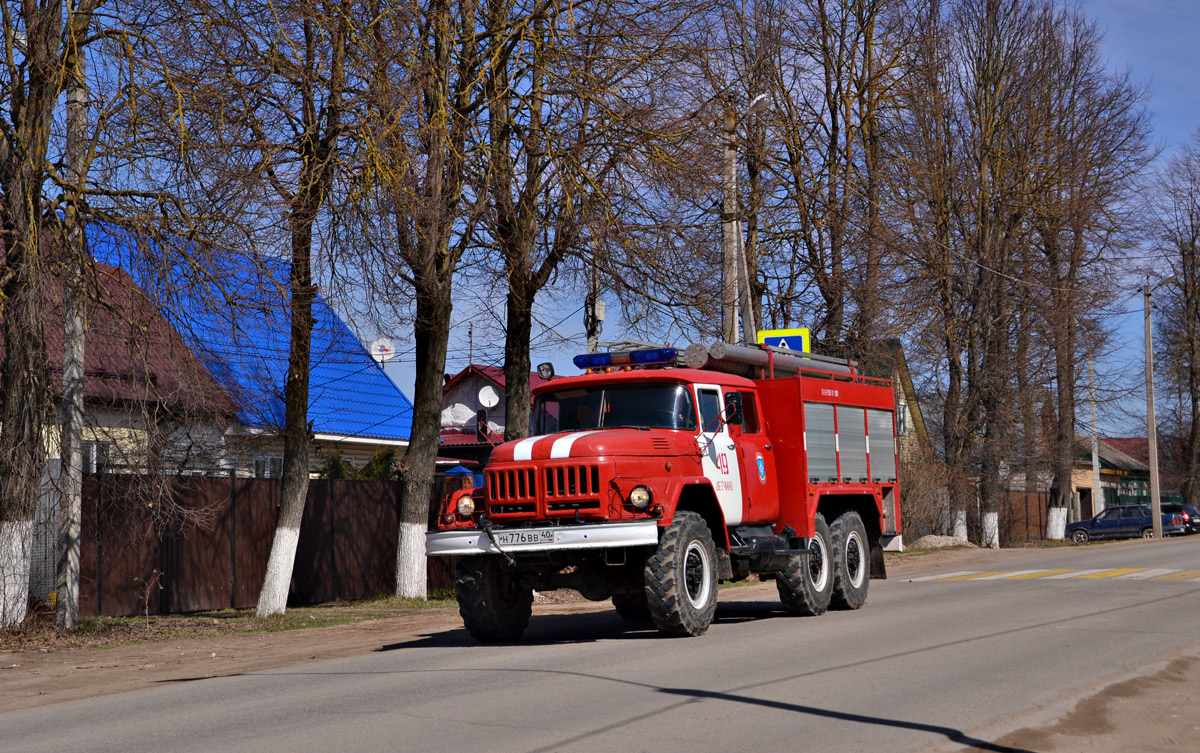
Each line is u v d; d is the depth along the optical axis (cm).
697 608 1181
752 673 902
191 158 1435
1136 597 1495
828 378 1501
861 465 1560
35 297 1388
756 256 3116
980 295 3712
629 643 1137
